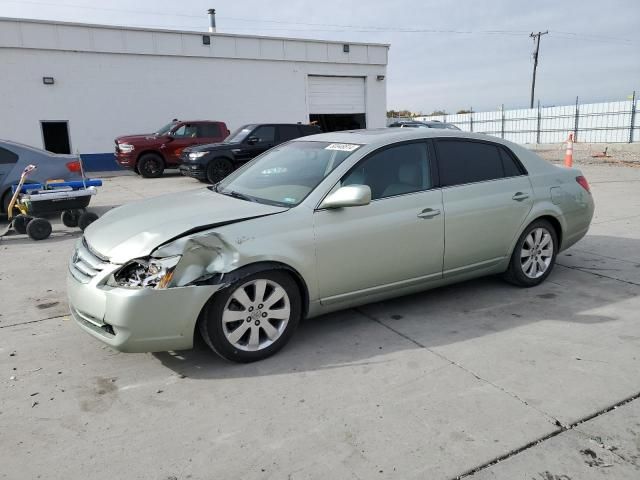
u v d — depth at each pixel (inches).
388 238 155.6
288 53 840.9
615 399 118.1
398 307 177.3
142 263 128.3
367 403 118.8
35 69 681.6
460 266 175.3
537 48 1796.3
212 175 550.3
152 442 106.3
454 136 177.8
